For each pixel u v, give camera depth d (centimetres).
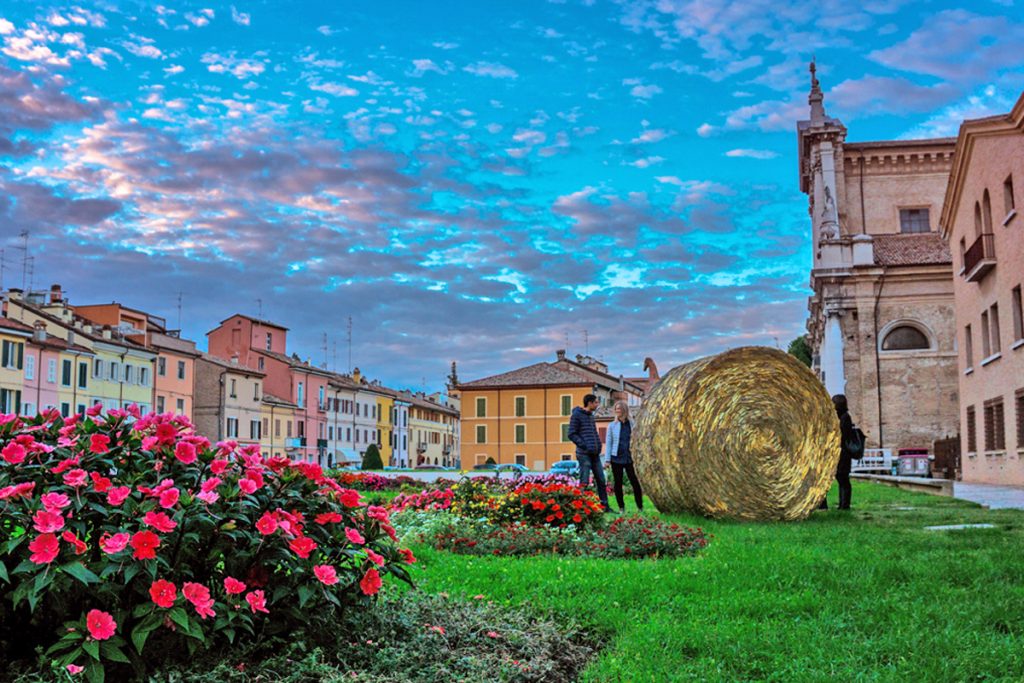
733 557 952
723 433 1519
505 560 943
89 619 435
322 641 529
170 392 7200
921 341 4550
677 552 1022
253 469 528
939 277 4519
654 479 1568
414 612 604
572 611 673
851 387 4556
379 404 10562
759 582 785
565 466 3500
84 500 471
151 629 447
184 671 462
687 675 519
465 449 9556
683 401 1509
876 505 1850
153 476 512
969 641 566
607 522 1229
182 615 450
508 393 9506
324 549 538
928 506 1783
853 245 4628
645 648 567
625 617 650
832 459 1559
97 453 510
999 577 802
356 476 2052
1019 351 2655
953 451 3784
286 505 538
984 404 3094
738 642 574
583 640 625
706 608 686
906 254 4747
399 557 586
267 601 509
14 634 480
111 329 6725
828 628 617
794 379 1548
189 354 7462
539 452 9356
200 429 7650
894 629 603
